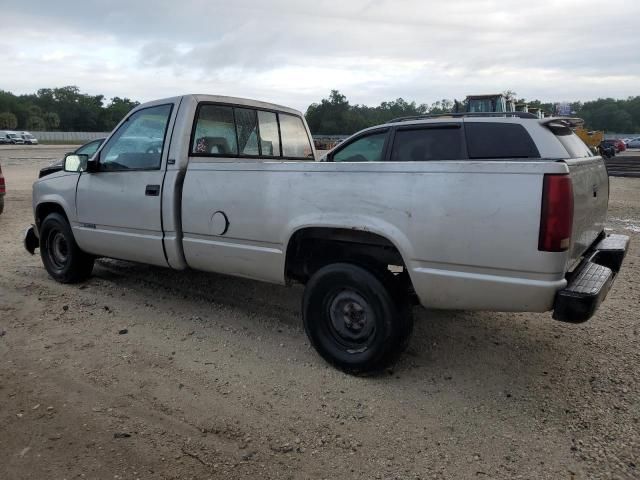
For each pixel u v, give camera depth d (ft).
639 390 11.59
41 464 8.98
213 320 15.78
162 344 13.99
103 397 11.20
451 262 10.59
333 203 11.89
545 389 11.71
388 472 8.93
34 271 21.18
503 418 10.56
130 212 16.11
